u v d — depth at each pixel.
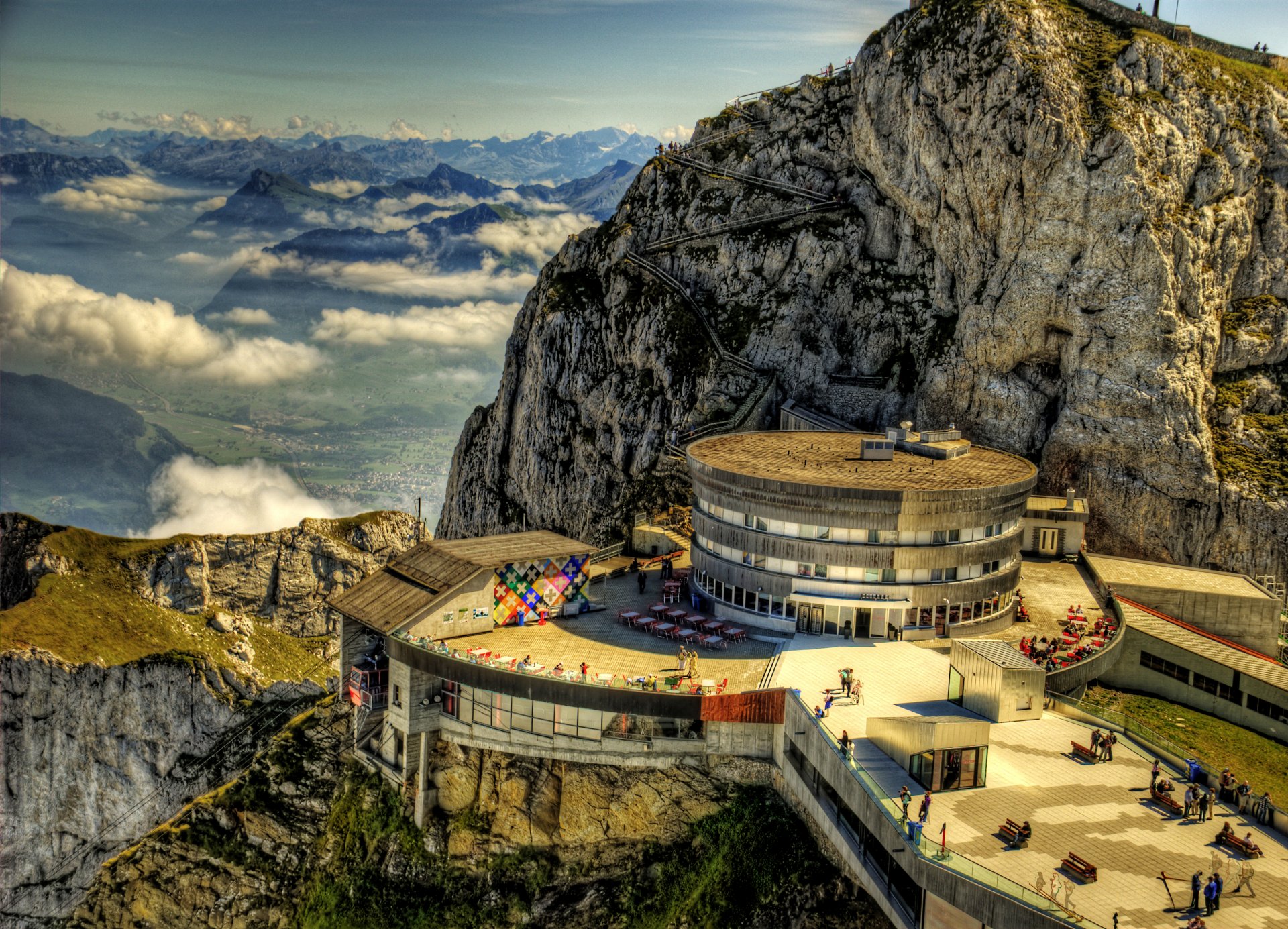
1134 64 146.00
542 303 195.12
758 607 101.12
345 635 103.50
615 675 88.62
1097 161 137.62
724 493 103.81
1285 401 141.88
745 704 84.38
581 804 89.81
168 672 168.75
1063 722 79.62
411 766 97.19
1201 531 135.00
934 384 154.12
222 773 166.38
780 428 162.75
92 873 159.38
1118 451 137.88
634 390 177.00
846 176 173.25
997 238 147.88
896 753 72.38
